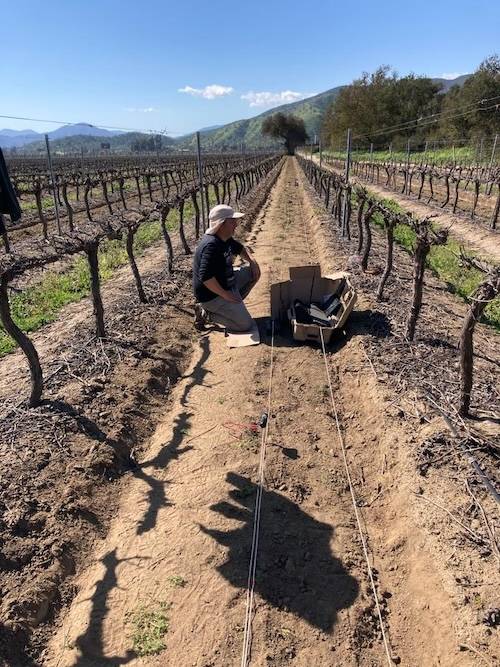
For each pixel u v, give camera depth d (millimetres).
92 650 3805
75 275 13008
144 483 5527
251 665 3713
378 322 8578
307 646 3889
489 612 3664
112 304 10039
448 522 4484
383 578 4492
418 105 69812
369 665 3793
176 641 3881
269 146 153375
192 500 5246
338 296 9164
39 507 4770
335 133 79000
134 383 7051
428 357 7340
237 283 9320
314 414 6809
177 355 8312
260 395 7180
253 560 4535
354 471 5789
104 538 4828
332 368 7883
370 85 72938
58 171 40438
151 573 4430
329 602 4238
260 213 24125
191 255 14320
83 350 7793
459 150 44938
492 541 4172
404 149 60438
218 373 7867
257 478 5551
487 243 16453
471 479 4824
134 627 3965
